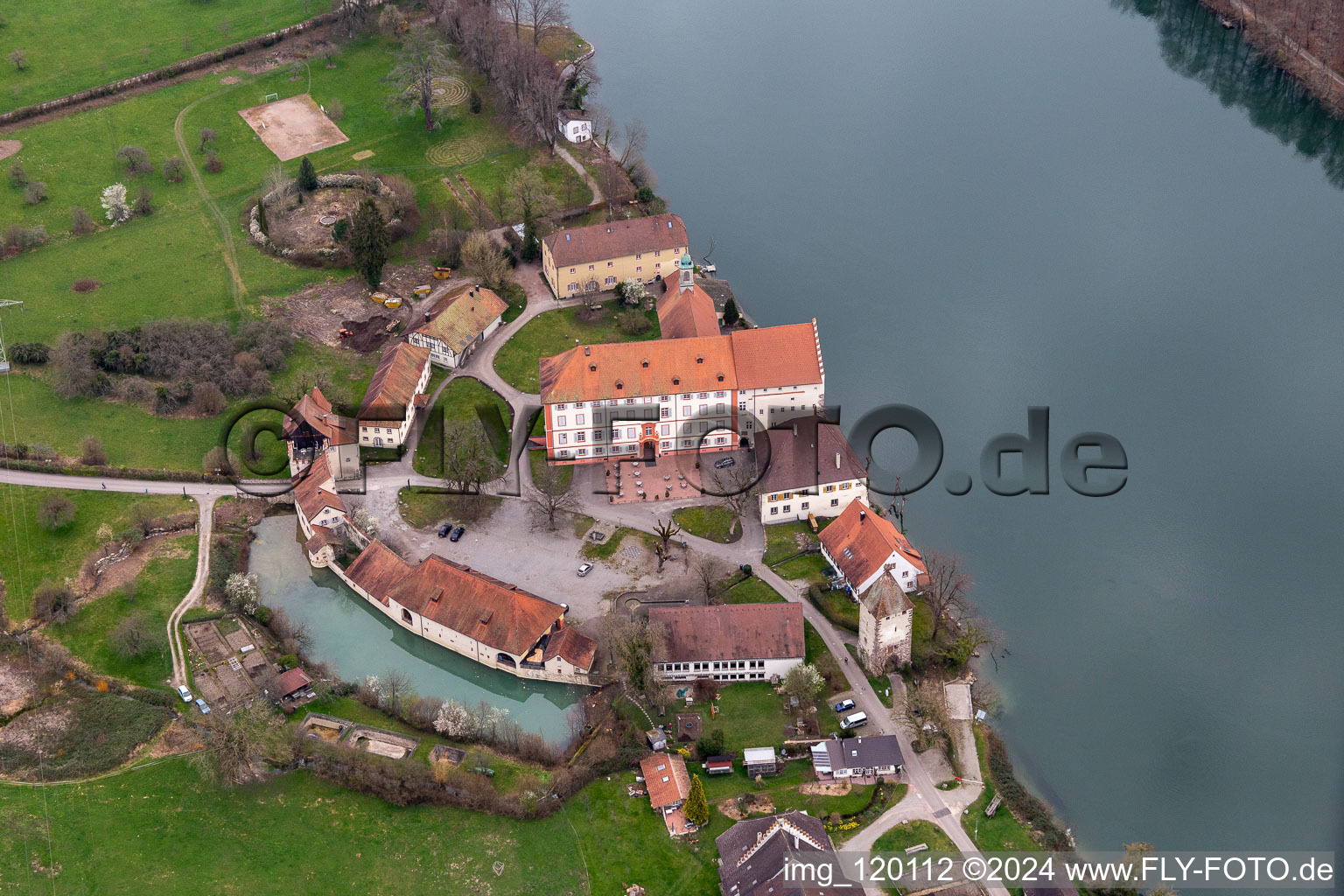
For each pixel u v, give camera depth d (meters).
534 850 192.38
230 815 197.88
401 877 189.38
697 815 191.75
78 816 197.00
